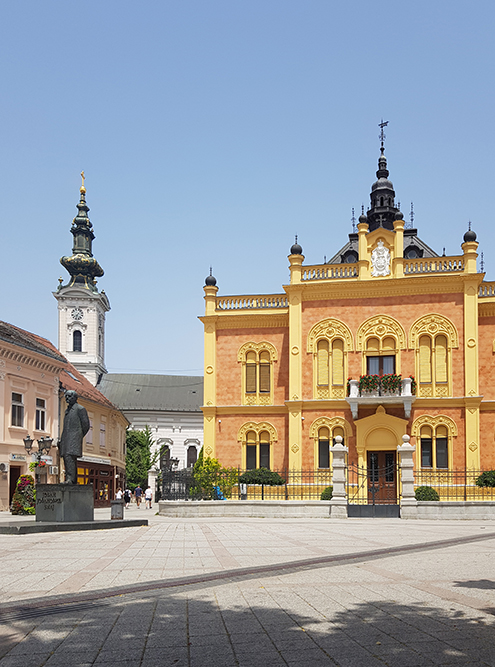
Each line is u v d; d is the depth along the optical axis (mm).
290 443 38562
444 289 38094
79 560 13805
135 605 9250
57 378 47000
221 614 8703
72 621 8375
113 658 6836
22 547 16547
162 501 33312
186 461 87688
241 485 35562
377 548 16422
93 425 56312
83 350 92938
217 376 41250
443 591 10234
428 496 33406
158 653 7008
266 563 13344
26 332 52062
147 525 24859
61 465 46531
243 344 41188
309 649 7113
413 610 8898
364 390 37719
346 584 10867
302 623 8219
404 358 38219
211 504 31297
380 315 38781
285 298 41156
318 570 12477
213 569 12477
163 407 89500
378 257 39375
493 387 37594
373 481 36625
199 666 6570
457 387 37344
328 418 38500
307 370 39344
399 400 36875
